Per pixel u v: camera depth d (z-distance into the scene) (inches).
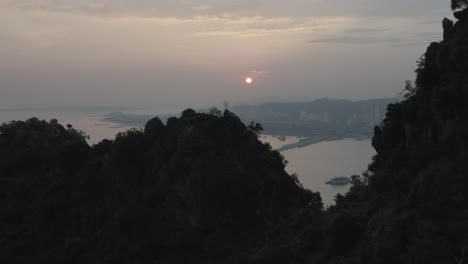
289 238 2321.6
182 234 2431.1
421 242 1475.1
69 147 3110.2
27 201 3048.7
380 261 1573.6
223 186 2501.2
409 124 2017.7
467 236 1457.9
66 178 3048.7
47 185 3078.2
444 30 2170.3
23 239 2773.1
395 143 2142.0
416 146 1921.8
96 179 2790.4
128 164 2741.1
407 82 2188.7
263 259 2144.4
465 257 1408.7
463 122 1755.7
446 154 1765.5
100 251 2472.9
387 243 1582.2
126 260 2367.1
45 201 2886.3
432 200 1599.4
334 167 6496.1
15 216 2955.2
